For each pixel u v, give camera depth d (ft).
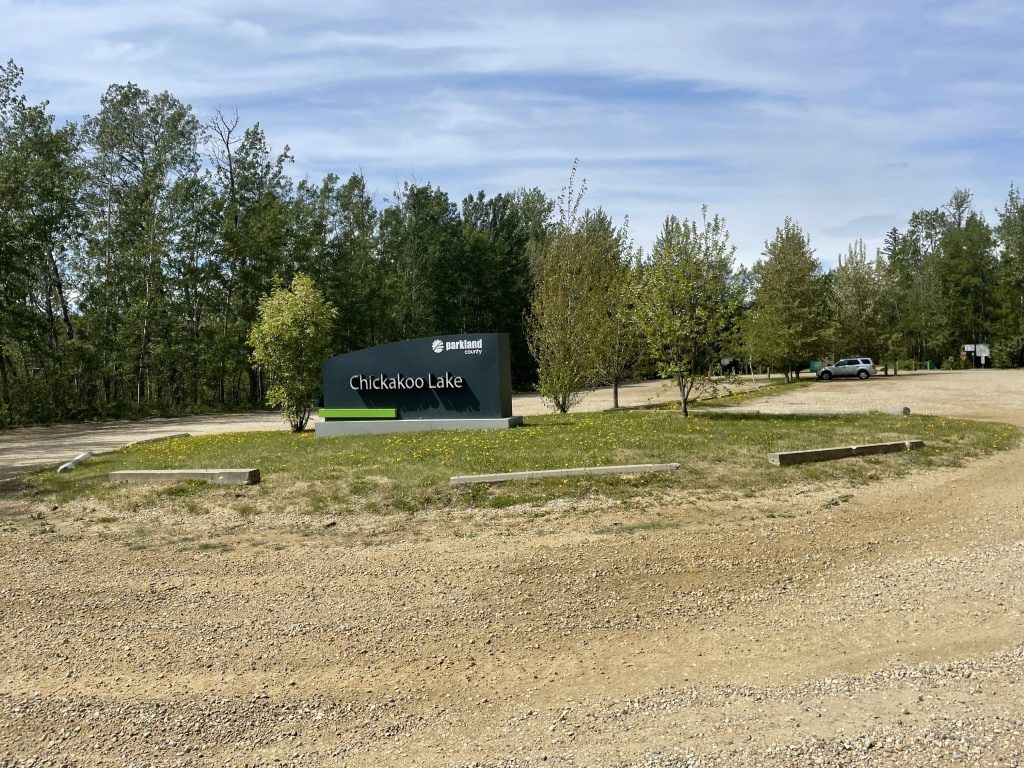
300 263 137.28
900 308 200.34
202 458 42.91
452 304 177.06
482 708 14.39
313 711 14.55
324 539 26.35
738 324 56.80
